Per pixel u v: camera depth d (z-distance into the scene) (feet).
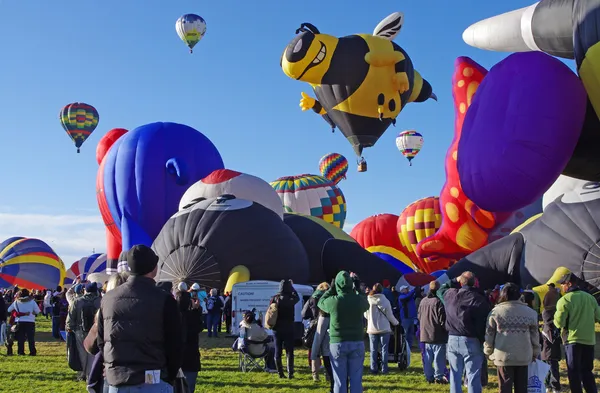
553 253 57.36
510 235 62.75
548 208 61.46
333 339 22.63
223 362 40.81
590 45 33.12
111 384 14.01
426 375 31.68
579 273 55.31
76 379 34.17
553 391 27.84
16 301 45.37
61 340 57.36
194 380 24.47
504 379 20.68
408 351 36.14
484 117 35.47
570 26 35.99
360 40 63.67
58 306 58.18
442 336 30.94
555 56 38.27
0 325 44.88
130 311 13.99
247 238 63.26
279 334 33.88
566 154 34.63
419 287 45.19
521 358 20.42
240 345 36.19
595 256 55.06
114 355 13.98
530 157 34.19
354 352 22.59
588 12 33.27
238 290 49.55
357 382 22.61
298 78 63.57
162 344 14.15
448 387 30.37
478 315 22.03
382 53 62.80
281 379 33.60
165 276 63.41
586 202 58.54
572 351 24.26
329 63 62.49
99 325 14.66
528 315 20.59
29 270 142.20
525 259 59.57
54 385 32.37
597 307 24.58
